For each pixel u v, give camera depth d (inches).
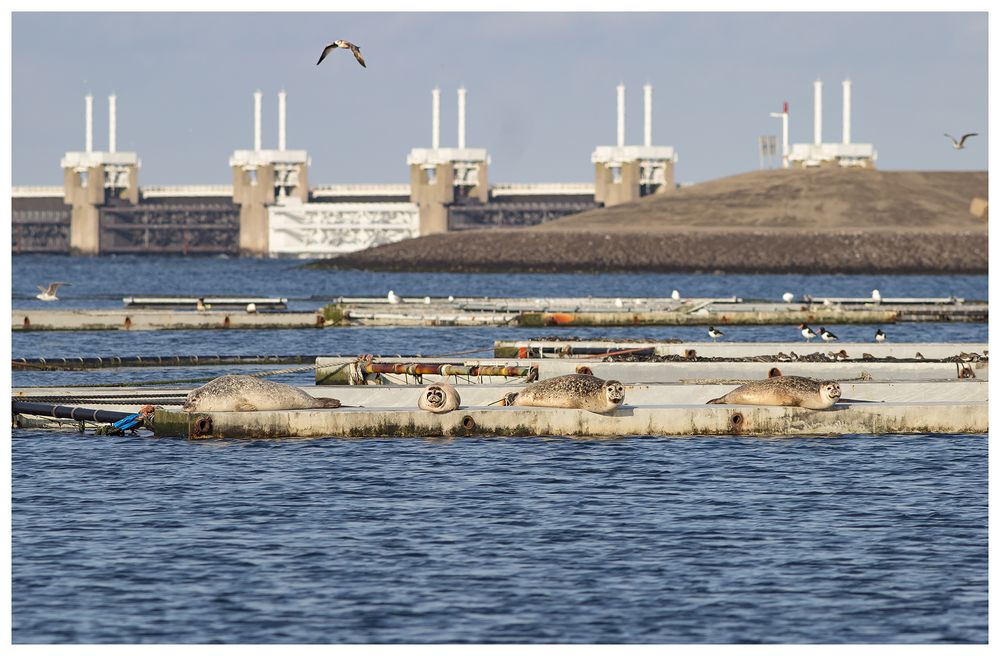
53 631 3348.9
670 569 3823.8
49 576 3735.2
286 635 3329.2
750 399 5969.5
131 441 5639.8
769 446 5575.8
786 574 3772.1
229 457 5295.3
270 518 4347.9
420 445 5575.8
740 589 3654.0
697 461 5260.8
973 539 4116.6
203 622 3408.0
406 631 3353.8
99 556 3917.3
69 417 5959.6
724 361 7475.4
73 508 4456.2
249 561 3875.5
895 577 3752.5
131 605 3521.2
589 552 3976.4
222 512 4419.3
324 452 5408.5
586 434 5812.0
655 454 5393.7
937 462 5251.0
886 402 6195.9
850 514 4421.8
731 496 4670.3
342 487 4785.9
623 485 4835.1
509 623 3410.4
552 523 4298.7
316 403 5935.0
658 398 6353.3
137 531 4180.6
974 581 3718.0
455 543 4067.4
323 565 3848.4
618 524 4288.9
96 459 5241.1
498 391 6294.3
